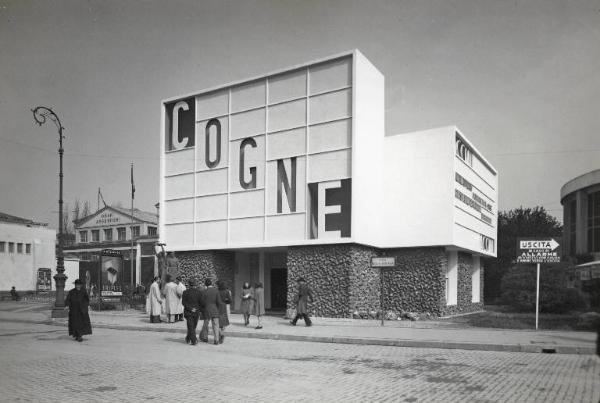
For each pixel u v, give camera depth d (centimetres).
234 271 3216
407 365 1177
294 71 2831
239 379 998
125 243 6538
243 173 2970
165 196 3303
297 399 827
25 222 5681
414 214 2852
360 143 2652
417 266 2831
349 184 2611
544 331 1872
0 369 1116
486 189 3719
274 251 3222
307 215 2716
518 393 866
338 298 2577
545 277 3047
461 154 3069
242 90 3025
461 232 2961
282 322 2306
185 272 3152
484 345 1480
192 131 3234
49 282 5628
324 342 1670
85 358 1277
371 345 1587
